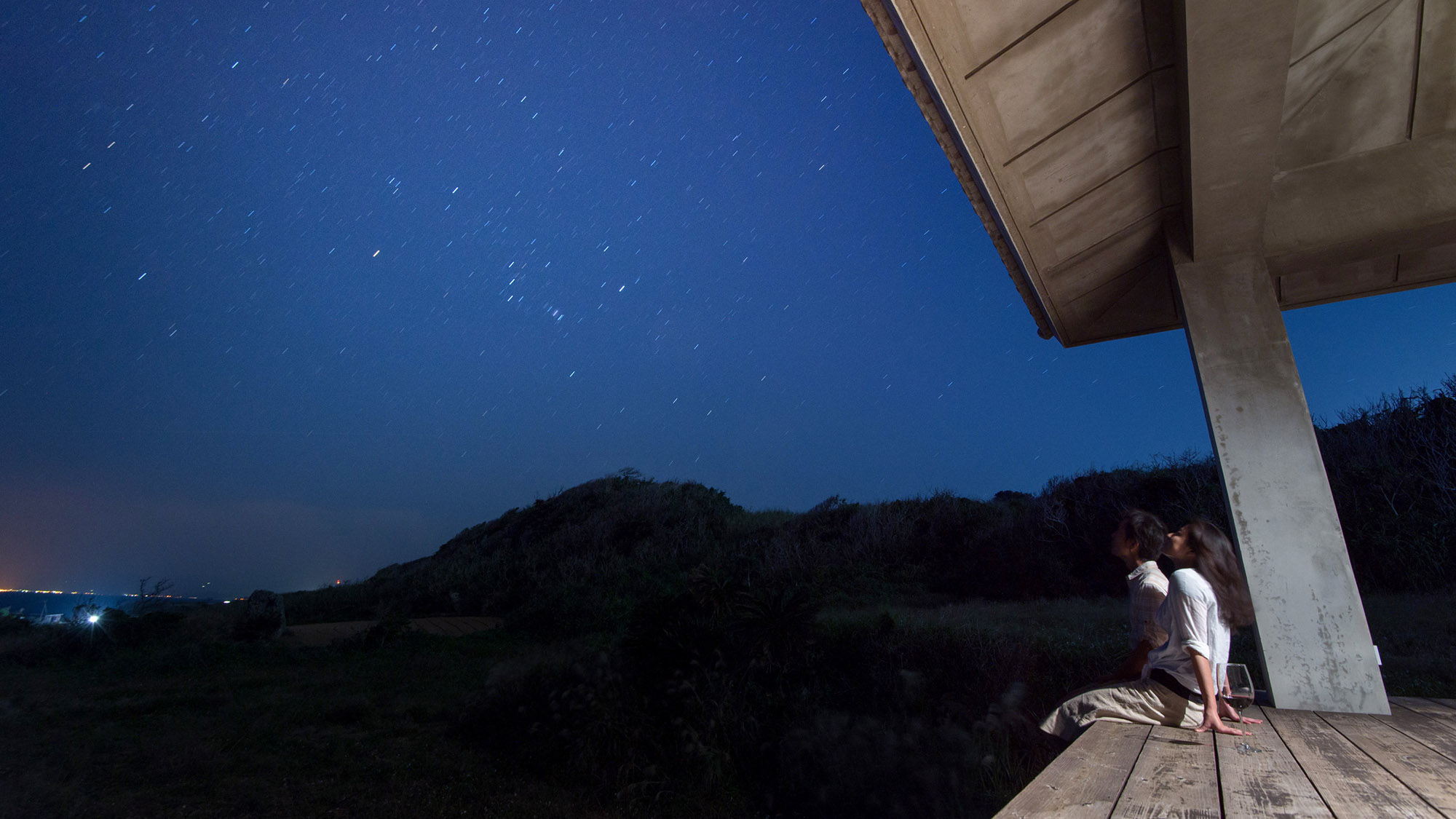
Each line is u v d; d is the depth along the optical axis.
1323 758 2.91
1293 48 3.86
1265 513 4.20
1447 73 3.98
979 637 8.13
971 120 3.18
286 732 8.88
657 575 18.67
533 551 23.12
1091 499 14.47
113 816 6.21
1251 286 4.47
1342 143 4.35
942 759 6.52
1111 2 2.88
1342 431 13.02
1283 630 4.08
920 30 2.72
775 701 8.14
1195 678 3.46
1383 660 6.66
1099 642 7.74
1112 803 2.31
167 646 14.48
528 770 7.59
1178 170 4.19
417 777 7.33
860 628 9.29
